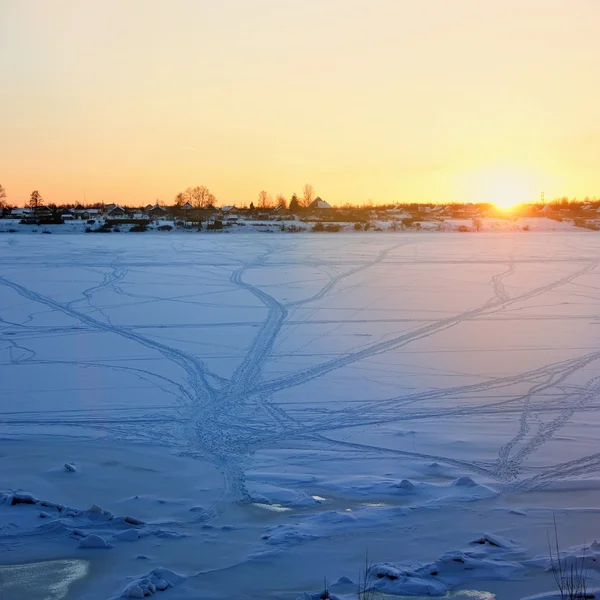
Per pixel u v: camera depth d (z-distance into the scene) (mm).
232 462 10516
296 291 28859
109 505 8617
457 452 10836
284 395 14680
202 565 6812
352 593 6129
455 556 6684
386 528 7656
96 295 27719
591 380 15562
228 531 7727
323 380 15875
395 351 18688
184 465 10375
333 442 11547
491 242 52250
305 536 7426
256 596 6152
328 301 26594
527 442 11297
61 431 12320
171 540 7461
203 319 23188
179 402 14211
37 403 14156
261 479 9609
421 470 10000
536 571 6500
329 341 19969
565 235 60844
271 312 24422
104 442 11656
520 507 8352
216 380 15953
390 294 28141
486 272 34656
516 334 20688
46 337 20594
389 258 40688
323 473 9922
